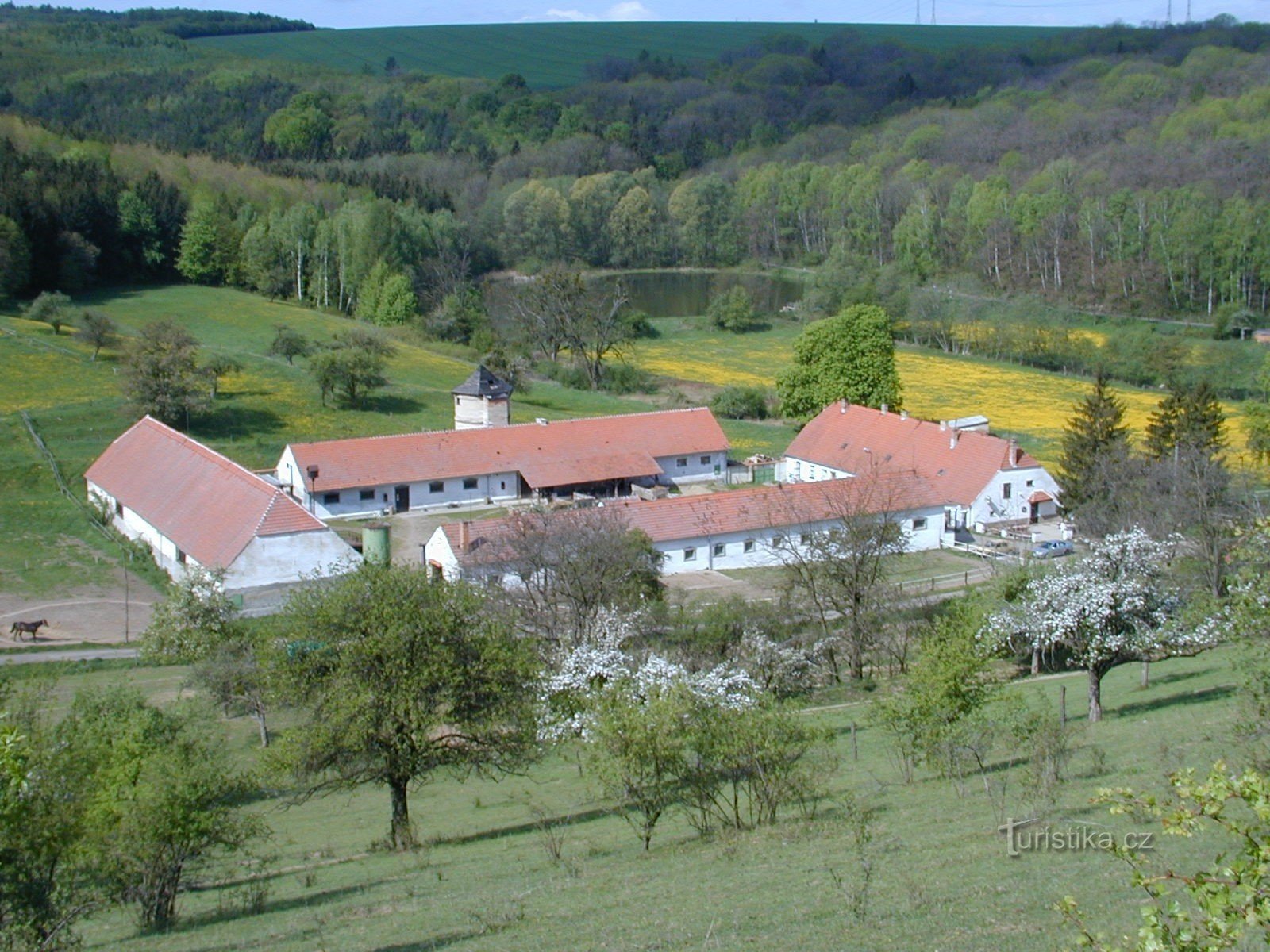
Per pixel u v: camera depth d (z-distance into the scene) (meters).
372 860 26.97
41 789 18.91
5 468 71.19
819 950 16.77
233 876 26.00
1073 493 66.38
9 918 18.52
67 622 51.19
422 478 71.44
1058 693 38.91
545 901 21.17
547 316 114.88
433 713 28.08
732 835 24.72
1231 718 29.08
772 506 62.53
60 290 122.50
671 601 51.12
